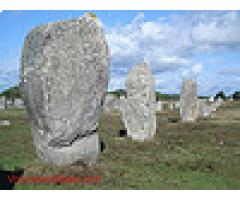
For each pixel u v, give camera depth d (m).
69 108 16.12
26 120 35.78
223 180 16.00
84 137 16.62
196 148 22.09
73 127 16.20
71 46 16.28
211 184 15.43
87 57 16.45
